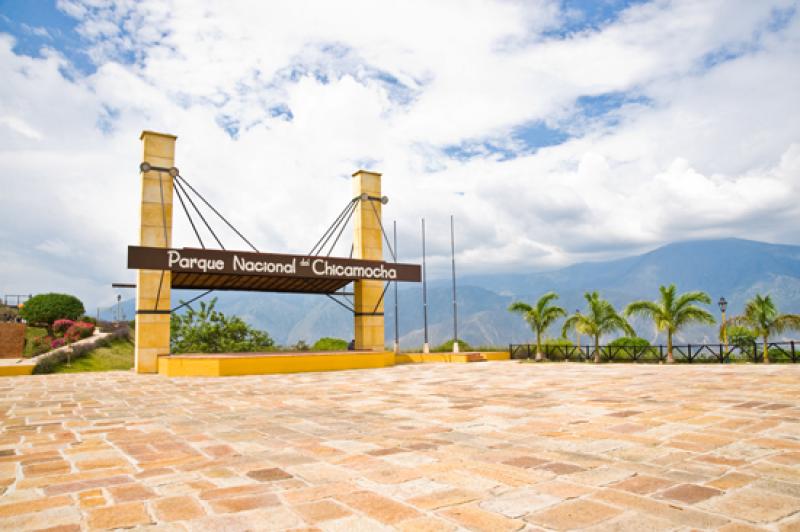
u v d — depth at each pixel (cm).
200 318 3853
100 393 1303
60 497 434
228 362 1864
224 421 840
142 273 1995
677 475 474
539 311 2719
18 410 995
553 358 2791
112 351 3359
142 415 918
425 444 624
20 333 3266
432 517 375
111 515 388
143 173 2041
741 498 409
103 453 604
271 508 399
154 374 1947
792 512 378
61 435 723
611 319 2466
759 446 577
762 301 2020
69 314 3922
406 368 2191
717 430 665
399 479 474
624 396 1036
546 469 501
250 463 545
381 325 2575
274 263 2150
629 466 508
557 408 899
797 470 485
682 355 2292
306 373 1947
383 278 2453
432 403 1020
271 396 1205
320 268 2266
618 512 381
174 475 501
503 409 908
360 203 2630
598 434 664
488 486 449
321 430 740
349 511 390
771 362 2047
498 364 2448
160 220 2052
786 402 878
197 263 1995
